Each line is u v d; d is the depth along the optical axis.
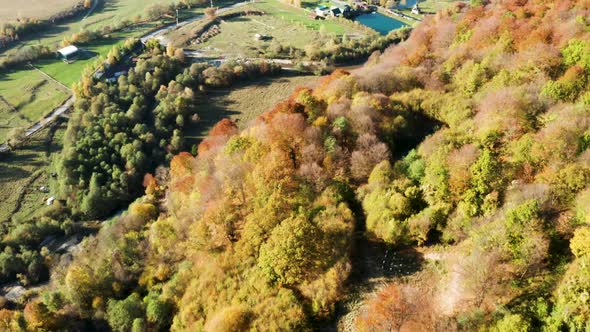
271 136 103.44
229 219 93.44
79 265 108.38
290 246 76.56
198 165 126.56
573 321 52.59
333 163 95.38
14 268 130.12
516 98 92.06
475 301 61.91
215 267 85.00
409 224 76.12
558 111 86.50
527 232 63.78
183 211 108.31
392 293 66.69
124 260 103.50
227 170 102.88
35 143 180.88
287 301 72.06
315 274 75.31
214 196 101.69
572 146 74.81
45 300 95.62
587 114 80.50
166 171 154.25
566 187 69.56
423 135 105.44
